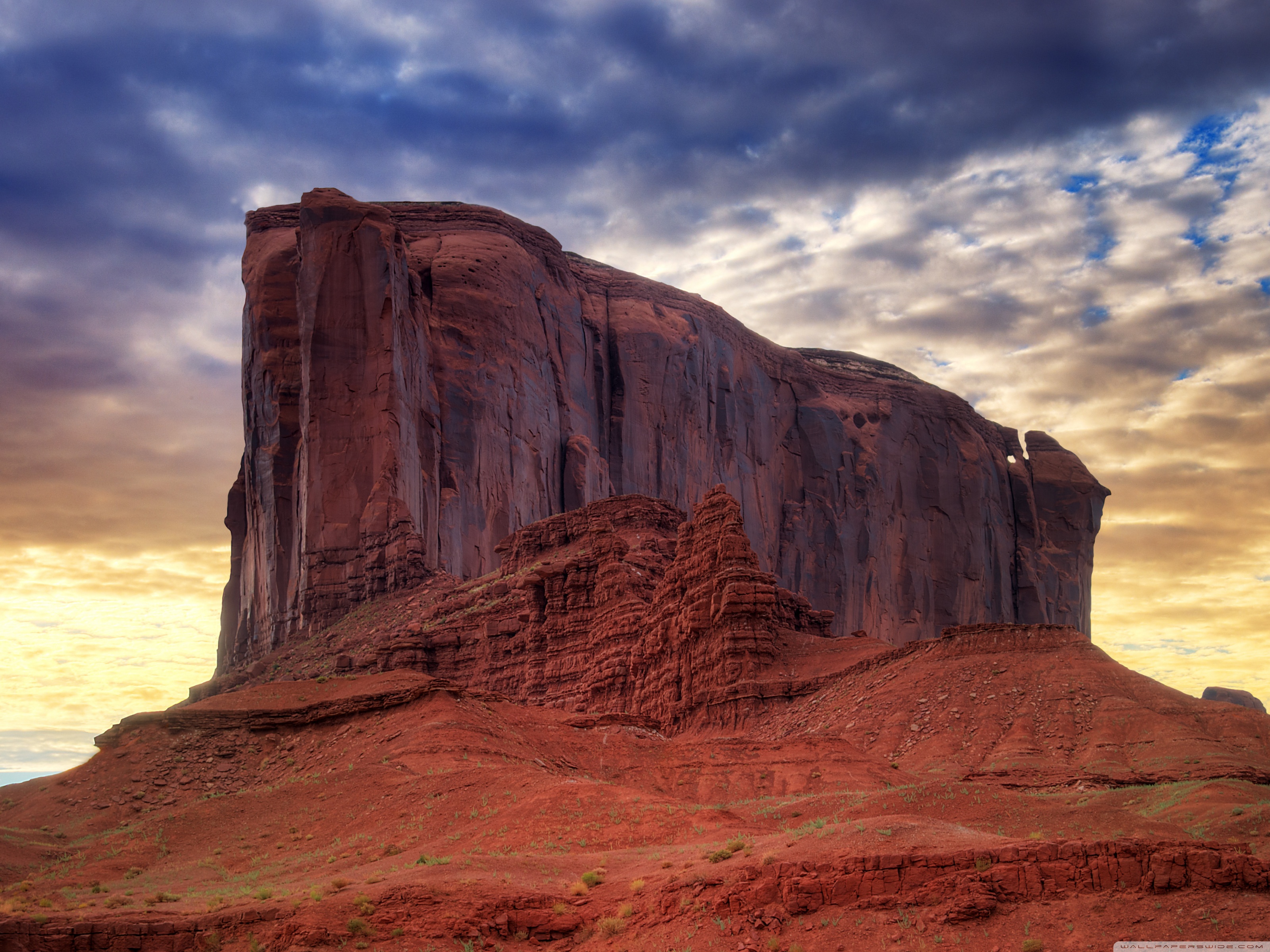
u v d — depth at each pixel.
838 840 34.31
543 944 35.31
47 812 60.78
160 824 54.06
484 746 59.09
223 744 65.19
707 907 33.31
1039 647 67.81
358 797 54.53
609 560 101.38
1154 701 61.22
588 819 47.12
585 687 95.62
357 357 149.62
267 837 52.62
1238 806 45.41
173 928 38.19
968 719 63.47
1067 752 58.53
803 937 31.16
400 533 141.12
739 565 82.81
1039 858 30.61
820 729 68.81
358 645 125.94
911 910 30.72
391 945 35.22
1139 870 29.66
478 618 114.19
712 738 70.31
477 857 42.16
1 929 37.78
